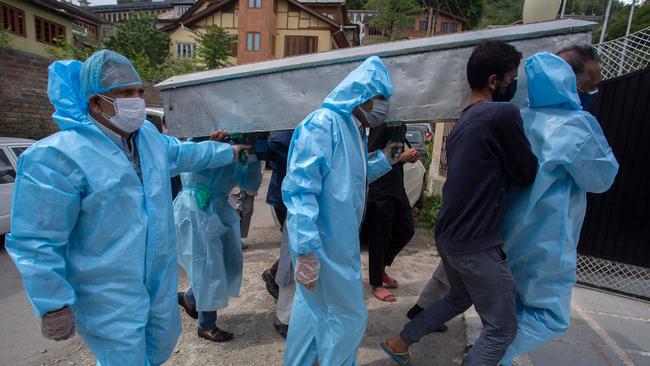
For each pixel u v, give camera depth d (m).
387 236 3.51
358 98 2.04
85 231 1.66
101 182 1.62
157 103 14.56
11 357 2.84
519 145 1.88
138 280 1.72
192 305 3.16
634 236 3.82
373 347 2.89
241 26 24.56
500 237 1.99
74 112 1.66
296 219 1.87
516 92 2.24
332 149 1.98
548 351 2.81
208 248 2.75
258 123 2.50
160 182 1.87
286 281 2.84
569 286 2.08
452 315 2.40
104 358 1.71
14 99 9.04
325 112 2.03
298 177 1.92
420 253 4.96
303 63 2.40
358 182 2.12
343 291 2.01
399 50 2.29
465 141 1.96
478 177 1.93
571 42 2.18
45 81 9.59
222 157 2.38
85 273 1.65
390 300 3.57
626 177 3.82
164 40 25.36
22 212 1.52
